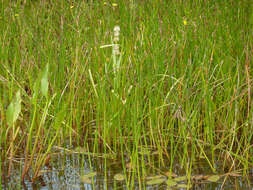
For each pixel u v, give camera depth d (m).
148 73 2.81
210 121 2.70
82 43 3.41
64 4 4.06
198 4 3.90
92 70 3.17
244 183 2.13
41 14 4.15
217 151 2.61
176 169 2.34
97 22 3.66
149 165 2.40
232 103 2.91
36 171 2.20
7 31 3.50
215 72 3.21
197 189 2.07
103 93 2.65
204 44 3.18
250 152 2.52
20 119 2.64
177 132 2.92
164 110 2.92
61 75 3.01
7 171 2.31
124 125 2.87
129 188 2.10
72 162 2.44
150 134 2.80
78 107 2.79
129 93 2.74
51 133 2.58
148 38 3.28
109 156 2.53
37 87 2.21
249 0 4.62
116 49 2.67
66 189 2.08
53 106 2.96
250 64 3.31
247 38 3.56
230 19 4.03
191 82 2.94
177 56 3.25
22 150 2.61
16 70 3.28
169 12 3.89
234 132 2.48
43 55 3.33
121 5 3.86
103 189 2.08
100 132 2.82
